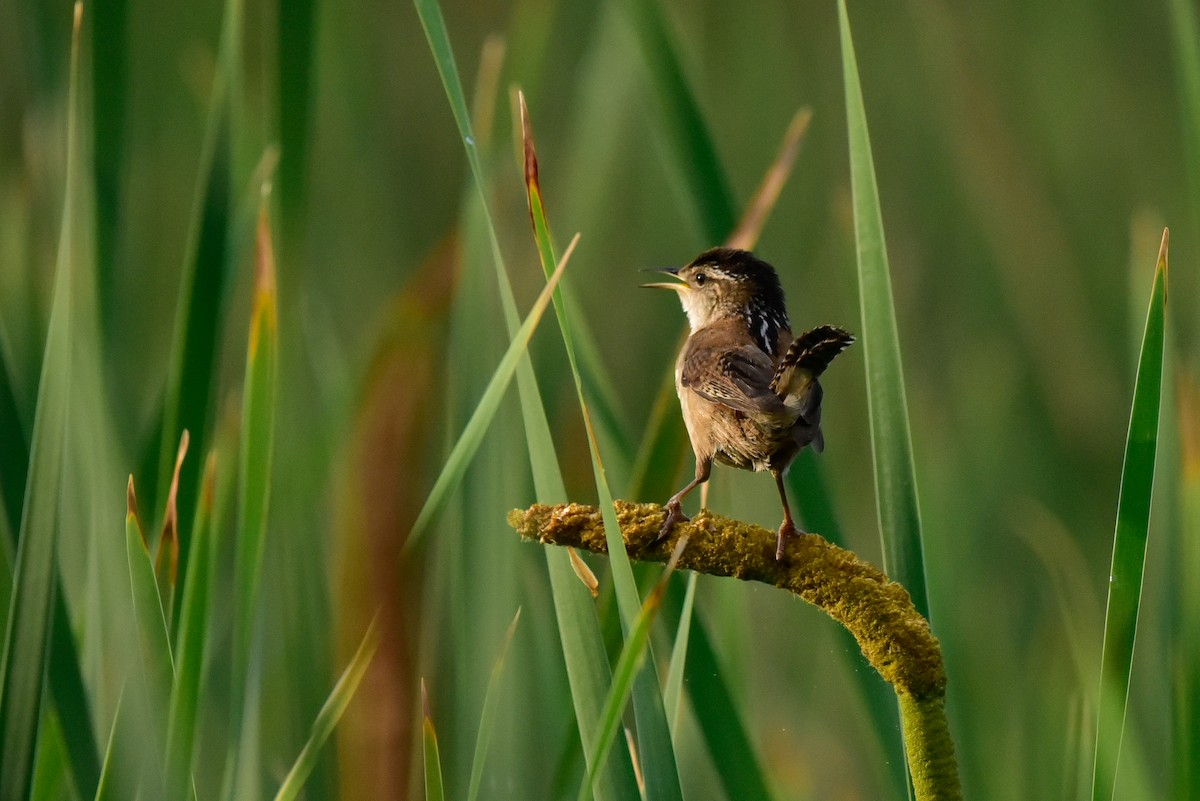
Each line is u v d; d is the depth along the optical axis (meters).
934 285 16.17
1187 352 10.02
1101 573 13.42
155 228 12.84
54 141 8.52
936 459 13.20
